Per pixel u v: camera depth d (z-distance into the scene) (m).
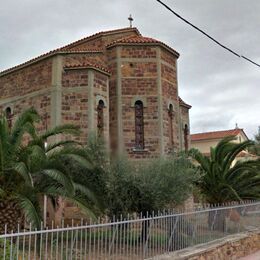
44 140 12.34
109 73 20.14
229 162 17.97
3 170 11.07
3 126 11.24
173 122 21.80
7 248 7.52
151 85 21.00
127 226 9.41
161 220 10.49
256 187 18.17
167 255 10.12
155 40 21.53
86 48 23.66
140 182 13.50
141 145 20.56
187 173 14.25
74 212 16.67
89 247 8.40
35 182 11.73
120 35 24.11
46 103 19.45
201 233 12.41
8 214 11.09
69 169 13.06
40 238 7.64
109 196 13.77
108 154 15.11
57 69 19.25
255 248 15.38
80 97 18.94
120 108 20.69
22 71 21.36
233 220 14.78
